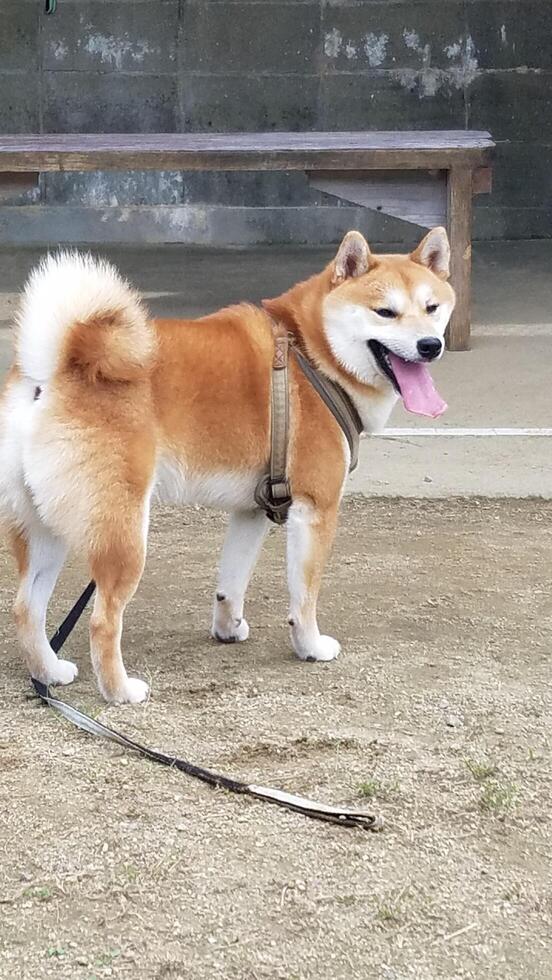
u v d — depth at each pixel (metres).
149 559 2.06
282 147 3.31
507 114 5.26
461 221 3.35
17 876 1.14
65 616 1.80
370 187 3.38
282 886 1.13
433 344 1.52
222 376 1.51
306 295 1.60
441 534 2.21
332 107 5.27
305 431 1.55
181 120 5.28
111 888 1.12
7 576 1.95
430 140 3.49
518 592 1.92
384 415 1.64
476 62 5.21
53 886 1.13
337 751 1.38
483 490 2.42
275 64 5.22
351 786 1.31
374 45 5.20
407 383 1.55
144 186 5.27
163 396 1.47
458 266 3.38
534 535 2.21
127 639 1.72
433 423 2.83
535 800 1.29
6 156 3.29
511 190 5.32
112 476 1.42
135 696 1.50
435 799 1.29
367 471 2.53
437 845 1.21
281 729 1.43
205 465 1.53
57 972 1.02
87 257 1.50
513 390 3.07
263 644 1.71
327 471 1.57
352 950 1.05
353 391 1.59
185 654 1.66
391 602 1.87
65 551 1.53
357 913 1.10
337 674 1.60
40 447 1.41
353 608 1.85
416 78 5.23
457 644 1.71
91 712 1.47
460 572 2.01
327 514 1.59
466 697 1.53
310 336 1.57
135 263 4.82
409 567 2.04
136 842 1.20
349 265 1.58
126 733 1.42
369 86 5.25
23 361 1.43
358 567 2.03
